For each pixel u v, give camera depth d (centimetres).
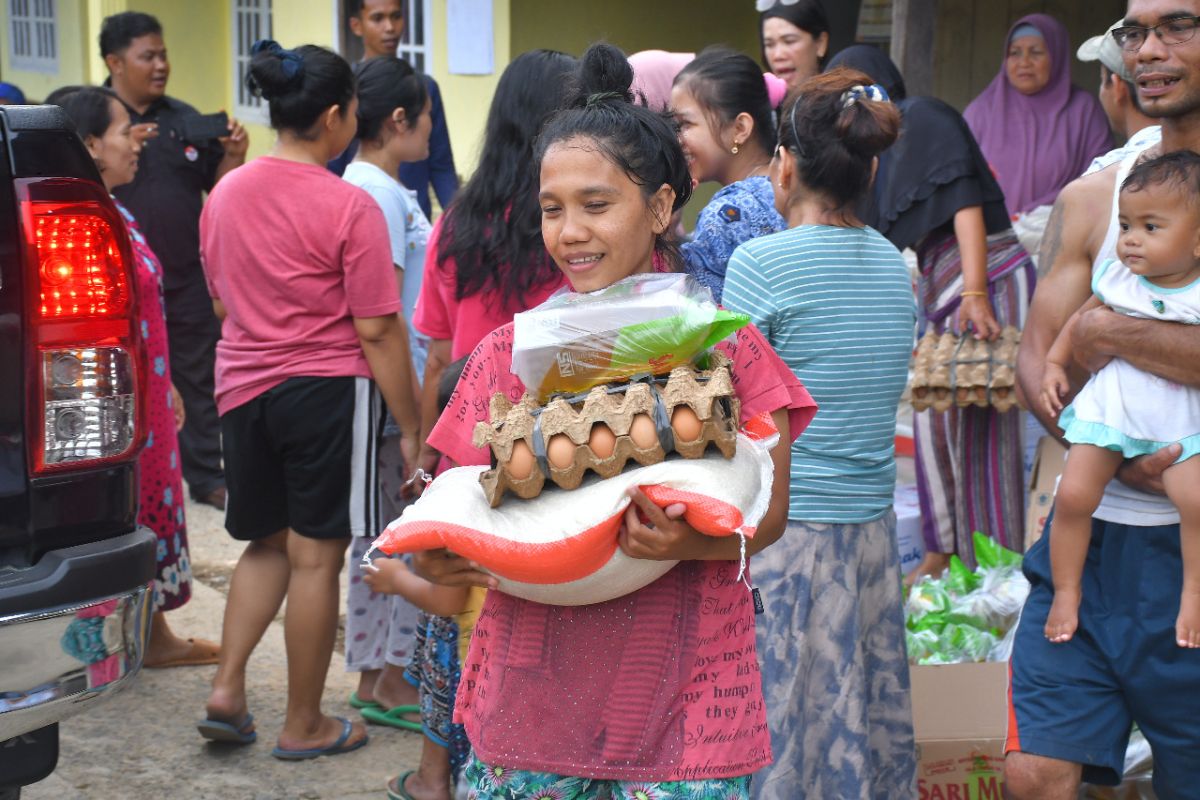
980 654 402
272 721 457
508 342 245
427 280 374
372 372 419
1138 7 292
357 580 460
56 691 285
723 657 233
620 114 227
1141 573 294
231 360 421
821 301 316
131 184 694
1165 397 287
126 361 305
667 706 229
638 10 960
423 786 389
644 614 231
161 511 480
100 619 291
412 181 716
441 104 715
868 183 326
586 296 223
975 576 443
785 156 328
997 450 509
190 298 708
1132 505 296
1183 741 296
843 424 320
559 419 215
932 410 506
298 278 410
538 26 922
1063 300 324
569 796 237
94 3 1377
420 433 428
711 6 998
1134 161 313
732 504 208
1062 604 302
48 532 295
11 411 289
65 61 1481
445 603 340
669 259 246
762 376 234
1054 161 645
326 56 415
